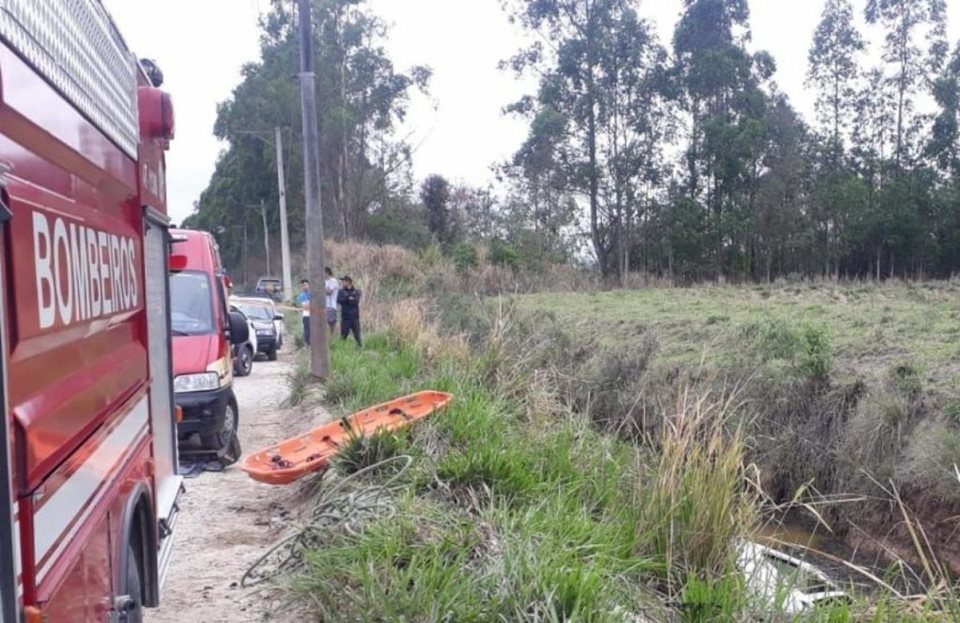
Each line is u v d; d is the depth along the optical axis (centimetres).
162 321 562
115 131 390
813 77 5128
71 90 304
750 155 4566
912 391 1148
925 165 4888
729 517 557
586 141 4644
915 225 4606
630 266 4666
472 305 1964
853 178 4822
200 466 917
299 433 1089
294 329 2942
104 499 326
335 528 571
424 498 628
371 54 4812
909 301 2352
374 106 4894
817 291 2989
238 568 610
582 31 4612
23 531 229
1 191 215
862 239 4691
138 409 427
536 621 421
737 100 4650
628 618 453
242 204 5416
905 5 4925
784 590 473
